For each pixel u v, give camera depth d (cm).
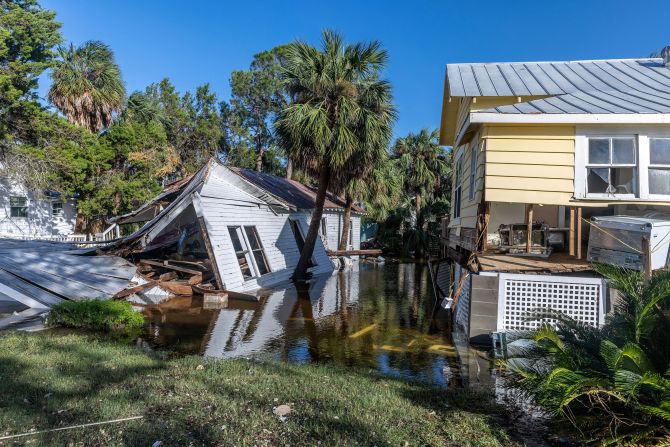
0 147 1784
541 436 402
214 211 1343
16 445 345
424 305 1212
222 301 1141
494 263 816
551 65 1257
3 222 2119
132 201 2080
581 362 406
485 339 778
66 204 2359
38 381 493
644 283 457
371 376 595
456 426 414
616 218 764
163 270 1419
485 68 1238
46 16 1956
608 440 358
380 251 2123
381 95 1393
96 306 856
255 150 3819
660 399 356
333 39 1388
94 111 2231
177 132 3297
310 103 1350
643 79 1084
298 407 447
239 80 3588
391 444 371
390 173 2586
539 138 852
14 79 1808
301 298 1288
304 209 1873
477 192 928
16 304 1021
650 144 827
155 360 609
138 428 380
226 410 430
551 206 1059
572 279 754
